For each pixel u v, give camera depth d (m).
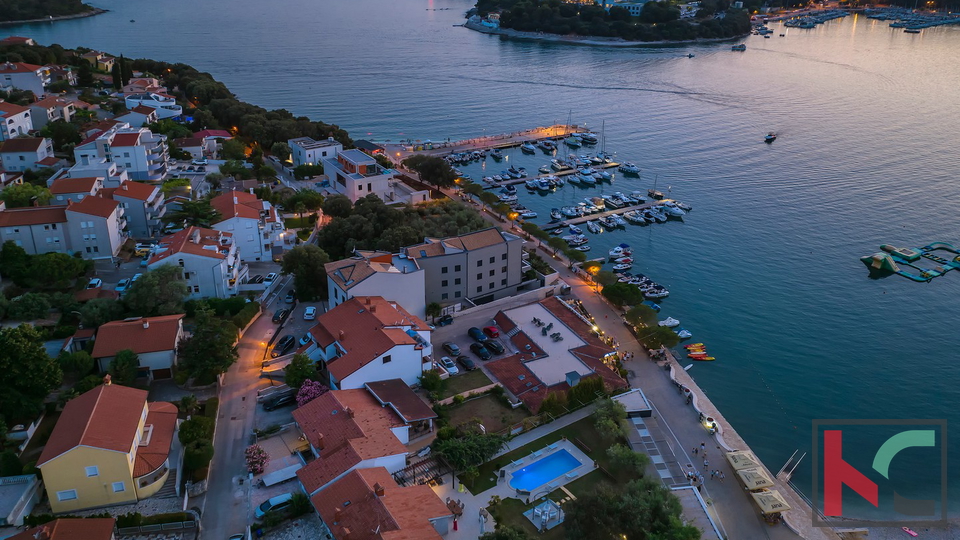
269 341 124.25
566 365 123.44
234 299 131.00
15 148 190.62
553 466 100.06
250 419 103.44
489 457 97.06
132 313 123.06
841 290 173.25
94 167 169.12
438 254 139.62
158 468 87.69
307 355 112.38
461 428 103.25
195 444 91.25
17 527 80.38
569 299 153.25
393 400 103.62
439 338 131.50
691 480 99.31
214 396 107.62
